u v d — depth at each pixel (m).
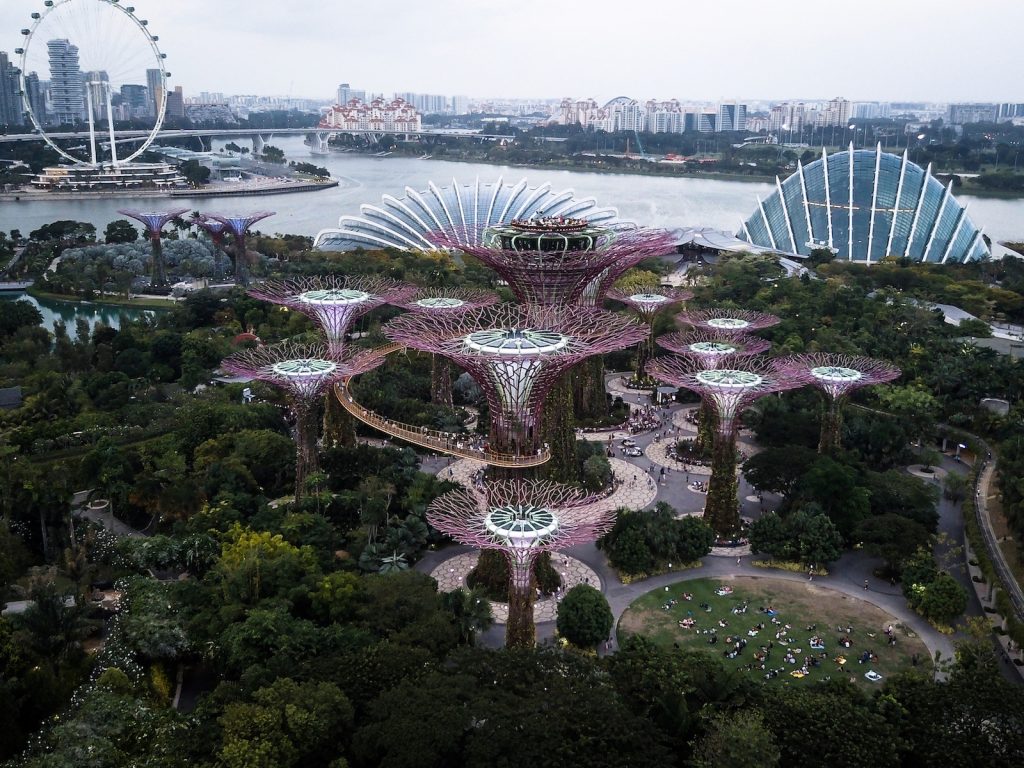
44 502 103.12
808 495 115.00
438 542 114.62
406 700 68.38
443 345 101.25
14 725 70.50
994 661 77.56
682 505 128.12
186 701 81.50
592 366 159.12
